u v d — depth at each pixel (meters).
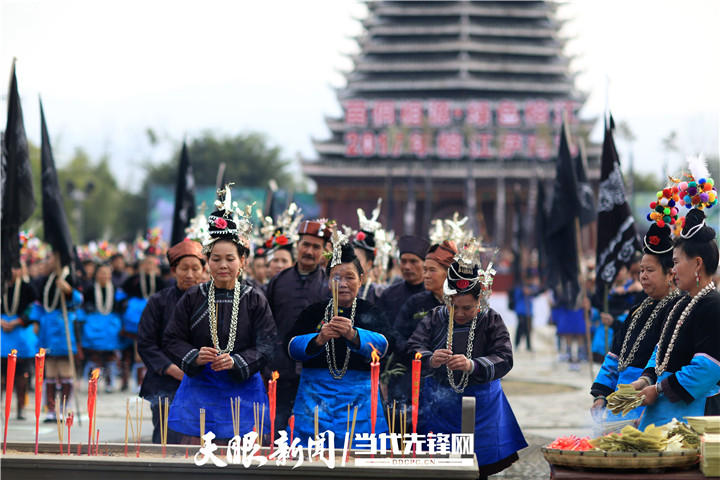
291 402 7.07
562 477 4.12
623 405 4.79
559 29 65.06
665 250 5.27
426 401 5.84
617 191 9.30
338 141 63.69
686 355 4.92
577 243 10.84
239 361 5.64
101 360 13.69
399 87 63.56
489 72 64.00
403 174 62.09
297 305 7.38
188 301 5.84
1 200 7.09
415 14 64.12
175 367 6.77
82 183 80.25
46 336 11.26
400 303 7.56
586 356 17.73
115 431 9.61
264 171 82.31
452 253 6.57
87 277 14.56
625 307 10.98
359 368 5.81
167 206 62.66
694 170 5.06
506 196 61.47
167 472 4.31
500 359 5.66
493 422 5.74
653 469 4.16
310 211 66.56
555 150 60.66
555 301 17.62
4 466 4.39
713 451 4.09
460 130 62.41
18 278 10.95
